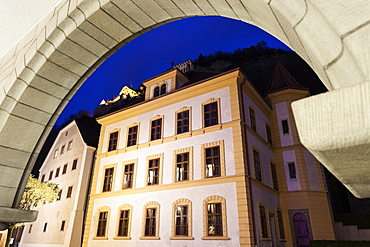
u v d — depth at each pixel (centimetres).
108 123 2039
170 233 1349
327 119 69
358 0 95
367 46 90
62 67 319
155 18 289
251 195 1262
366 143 63
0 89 337
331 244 1226
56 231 2209
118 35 306
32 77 310
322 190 1700
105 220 1677
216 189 1302
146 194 1548
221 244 1184
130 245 1473
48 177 2812
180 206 1388
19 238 2708
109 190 1770
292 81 2327
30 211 347
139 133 1789
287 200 1698
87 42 303
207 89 1570
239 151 1314
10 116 318
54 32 287
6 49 391
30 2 307
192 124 1545
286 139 1850
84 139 2478
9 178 337
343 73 100
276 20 136
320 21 105
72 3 279
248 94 1620
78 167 2359
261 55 6950
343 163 77
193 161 1443
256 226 1230
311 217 1600
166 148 1591
